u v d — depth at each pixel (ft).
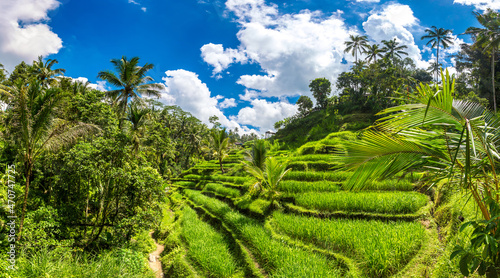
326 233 26.48
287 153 92.73
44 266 19.88
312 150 69.87
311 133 138.92
